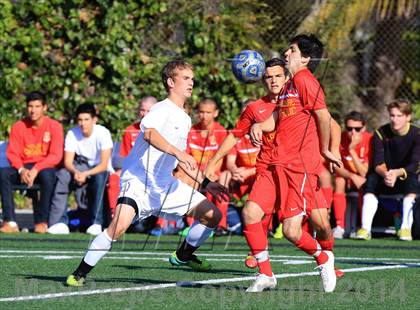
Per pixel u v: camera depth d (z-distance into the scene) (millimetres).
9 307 15078
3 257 23641
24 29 38875
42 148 32562
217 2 40094
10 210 32469
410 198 32156
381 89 45906
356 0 44250
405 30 45750
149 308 15117
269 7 42344
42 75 39094
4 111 38750
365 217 32094
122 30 39219
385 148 32562
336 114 43531
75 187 32719
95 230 31766
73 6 39031
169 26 39781
